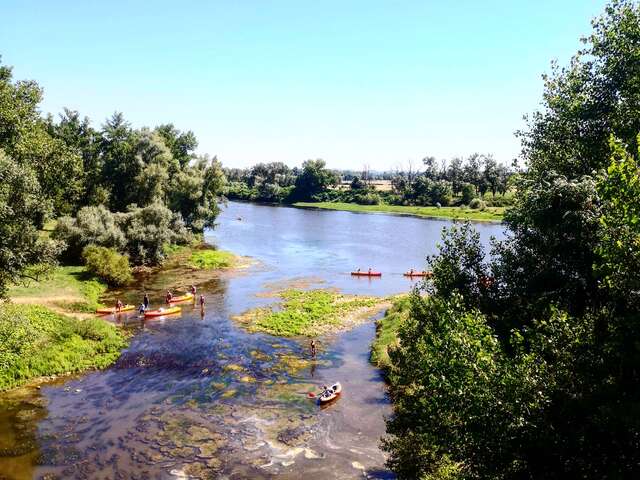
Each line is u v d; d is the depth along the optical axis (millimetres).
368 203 172250
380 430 23609
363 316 43562
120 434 22828
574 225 14180
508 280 17062
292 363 32156
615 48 17375
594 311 12586
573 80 18312
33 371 28578
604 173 14000
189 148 97812
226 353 33688
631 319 10070
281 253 77938
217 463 20641
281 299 48781
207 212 86875
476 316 12172
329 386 28703
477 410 10031
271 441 22500
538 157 18906
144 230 63125
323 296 49906
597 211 13477
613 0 17422
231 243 87000
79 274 51500
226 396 27094
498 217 125875
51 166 38656
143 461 20672
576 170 17234
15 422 23703
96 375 29484
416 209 153000
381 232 105125
